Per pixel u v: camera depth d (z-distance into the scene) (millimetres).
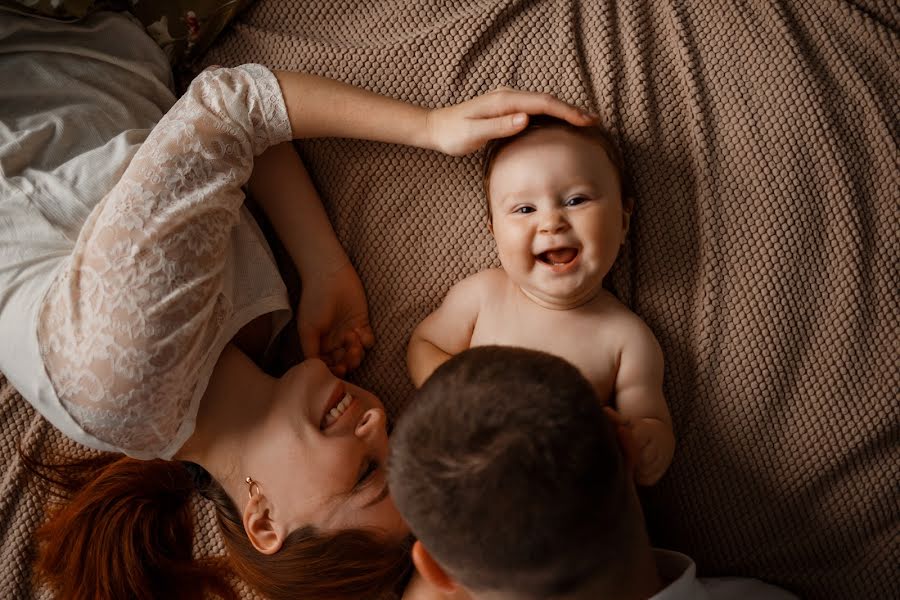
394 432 683
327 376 1002
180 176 922
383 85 1080
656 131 1033
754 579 1070
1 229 954
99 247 884
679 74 1037
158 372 874
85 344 866
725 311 1026
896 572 1030
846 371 1008
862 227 989
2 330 918
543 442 602
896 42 994
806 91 994
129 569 1026
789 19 1018
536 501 603
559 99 991
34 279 935
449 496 619
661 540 1111
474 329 1071
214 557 1123
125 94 1111
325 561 932
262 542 958
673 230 1039
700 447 1062
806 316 1011
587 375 1011
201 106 976
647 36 1050
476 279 1069
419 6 1086
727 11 1027
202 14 1136
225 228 951
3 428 1176
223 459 996
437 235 1100
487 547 630
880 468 1022
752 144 1005
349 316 1131
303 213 1101
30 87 1059
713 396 1043
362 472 949
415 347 1090
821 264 1002
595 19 1052
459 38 1062
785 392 1027
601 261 933
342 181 1116
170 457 955
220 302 972
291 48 1115
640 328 1016
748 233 1011
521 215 934
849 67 999
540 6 1067
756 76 1010
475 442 611
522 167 928
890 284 990
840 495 1038
